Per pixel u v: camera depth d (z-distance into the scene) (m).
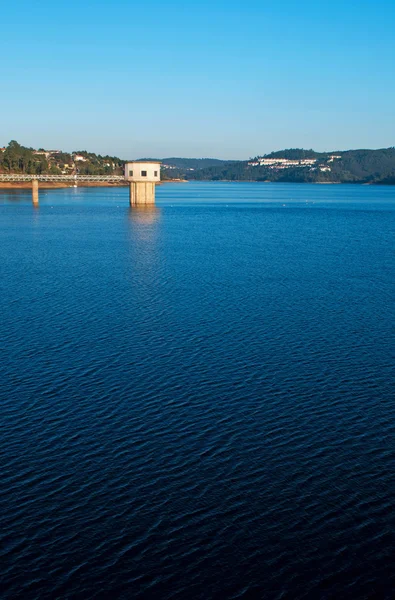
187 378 37.62
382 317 52.47
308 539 23.16
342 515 24.55
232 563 21.92
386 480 26.97
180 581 21.11
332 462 28.38
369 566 21.88
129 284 66.12
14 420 31.91
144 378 37.53
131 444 29.72
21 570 21.44
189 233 124.69
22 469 27.47
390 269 79.50
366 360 41.19
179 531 23.48
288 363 40.44
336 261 86.62
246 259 87.44
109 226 136.12
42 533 23.28
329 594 20.70
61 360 40.34
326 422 32.22
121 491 25.95
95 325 48.59
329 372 38.94
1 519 24.03
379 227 147.12
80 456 28.59
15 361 40.00
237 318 51.53
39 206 198.25
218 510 24.77
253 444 29.86
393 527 23.86
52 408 33.31
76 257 86.81
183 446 29.59
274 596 20.58
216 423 31.92
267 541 23.03
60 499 25.36
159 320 50.47
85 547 22.58
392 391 36.12
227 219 165.25
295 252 96.62
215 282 68.12
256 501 25.38
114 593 20.55
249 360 40.88
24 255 88.25
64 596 20.38
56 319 50.28
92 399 34.47
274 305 56.62
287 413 33.16
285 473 27.42
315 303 57.78
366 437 30.69
